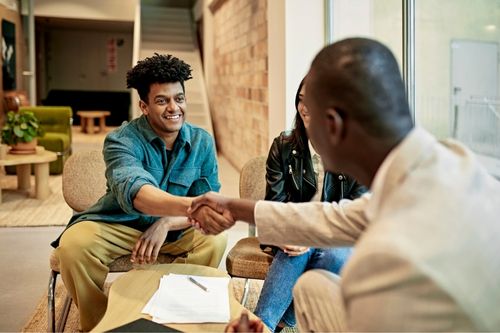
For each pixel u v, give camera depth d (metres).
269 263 2.24
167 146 2.26
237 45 7.27
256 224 1.49
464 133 3.46
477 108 3.37
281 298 2.10
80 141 10.47
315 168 2.37
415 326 0.83
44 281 3.20
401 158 0.94
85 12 11.10
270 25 4.64
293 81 4.23
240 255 2.29
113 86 16.53
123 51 16.42
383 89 0.99
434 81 3.48
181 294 1.70
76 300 2.13
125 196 1.88
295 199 2.37
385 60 1.02
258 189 2.60
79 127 13.55
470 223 0.88
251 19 6.29
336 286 1.33
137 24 10.44
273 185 2.35
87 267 2.10
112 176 2.00
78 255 2.08
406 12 3.41
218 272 1.93
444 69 3.46
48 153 5.60
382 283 0.83
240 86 7.13
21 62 9.94
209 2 9.36
